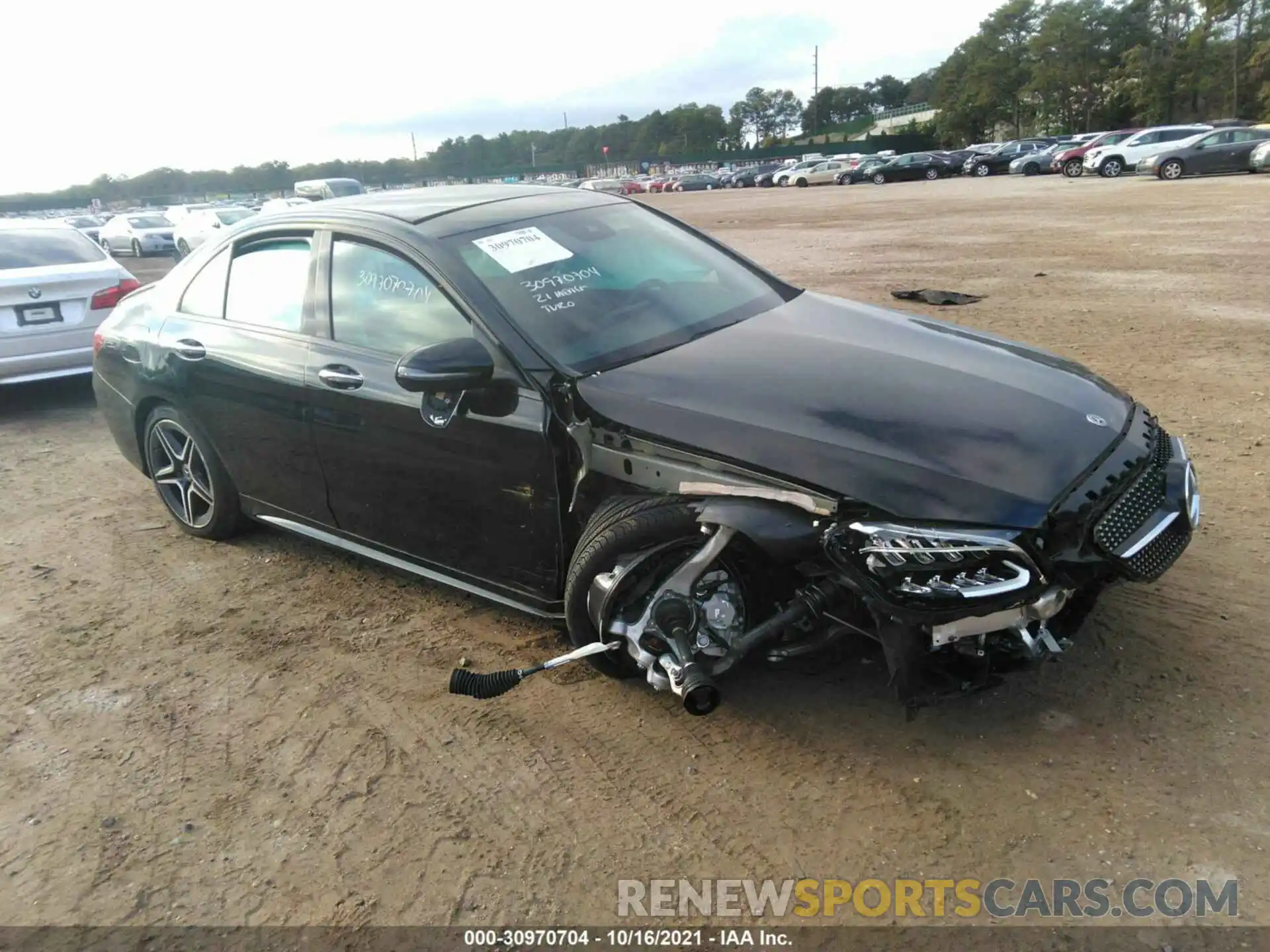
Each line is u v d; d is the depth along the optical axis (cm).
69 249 798
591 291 357
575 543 325
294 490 416
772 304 392
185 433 462
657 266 390
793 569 280
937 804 267
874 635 269
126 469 612
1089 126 8219
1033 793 267
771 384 301
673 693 307
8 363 719
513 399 319
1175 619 341
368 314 369
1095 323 845
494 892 251
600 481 308
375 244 371
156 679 362
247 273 425
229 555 470
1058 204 2350
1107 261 1244
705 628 287
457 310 339
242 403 414
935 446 268
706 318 365
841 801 271
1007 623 252
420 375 300
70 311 746
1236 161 3012
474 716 323
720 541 276
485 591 360
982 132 9219
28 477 605
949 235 1745
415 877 258
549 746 305
